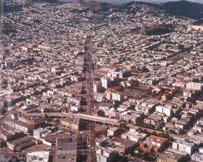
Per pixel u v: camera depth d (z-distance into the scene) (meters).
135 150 157.12
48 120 185.12
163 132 175.88
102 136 169.62
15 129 170.50
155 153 154.88
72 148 152.62
